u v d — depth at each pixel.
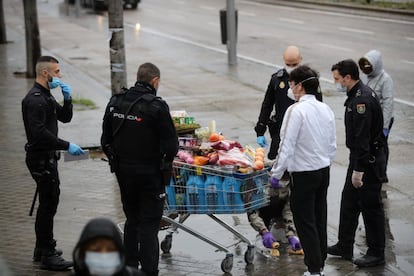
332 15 72.00
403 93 36.19
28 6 41.12
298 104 13.85
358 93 14.77
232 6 45.69
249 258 15.20
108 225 7.10
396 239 17.00
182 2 91.88
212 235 17.06
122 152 13.26
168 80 41.03
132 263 13.78
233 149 15.13
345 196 15.50
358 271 15.02
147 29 66.75
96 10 87.31
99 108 32.97
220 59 48.91
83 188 21.06
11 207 19.20
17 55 51.59
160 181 13.35
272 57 49.41
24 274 14.62
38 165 14.38
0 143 26.53
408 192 20.56
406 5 73.62
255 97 35.72
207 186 14.60
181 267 15.18
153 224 13.41
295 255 15.82
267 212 16.42
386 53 48.97
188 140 15.16
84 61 48.41
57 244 16.39
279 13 76.25
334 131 14.15
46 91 14.45
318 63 46.06
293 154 13.77
